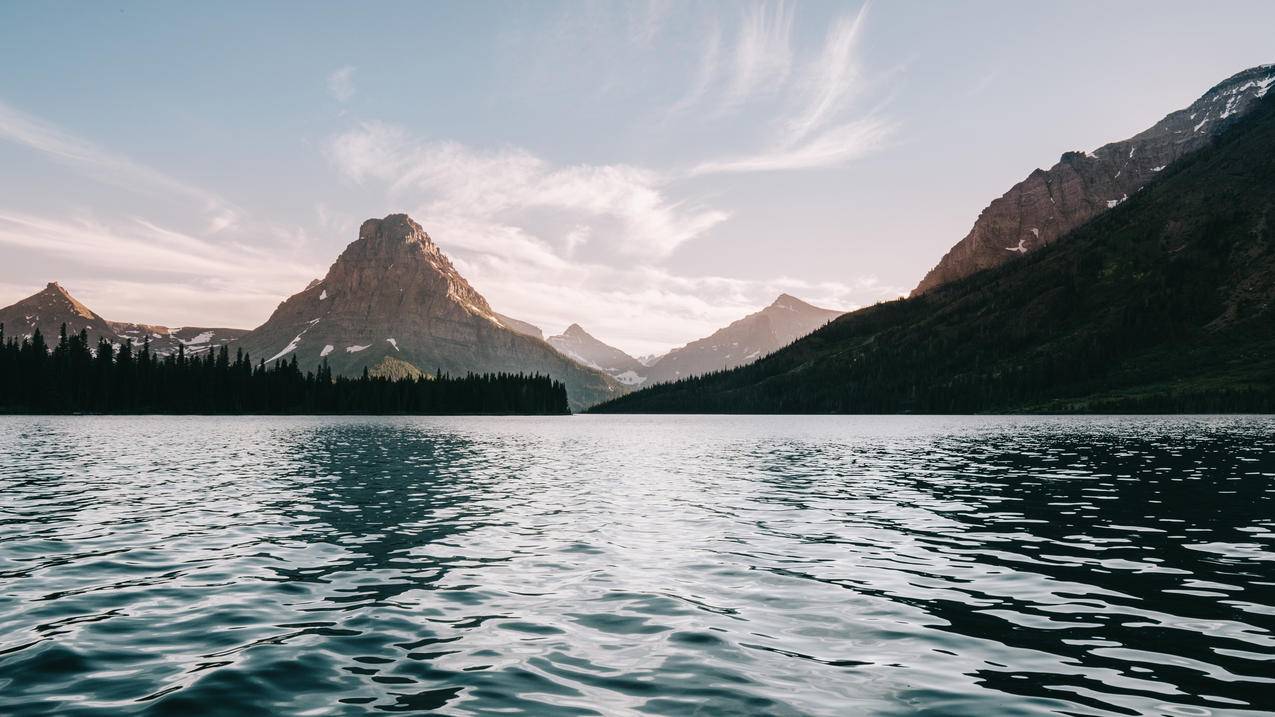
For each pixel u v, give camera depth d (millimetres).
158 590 15961
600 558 19688
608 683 10359
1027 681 10398
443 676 10633
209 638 12469
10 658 11297
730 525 25328
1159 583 16578
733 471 48000
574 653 11789
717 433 123000
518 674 10727
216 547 20969
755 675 10703
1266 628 12969
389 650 11898
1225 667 10922
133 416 184250
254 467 47219
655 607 14727
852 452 68000
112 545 21141
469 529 24359
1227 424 128625
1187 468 46094
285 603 14930
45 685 10109
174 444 72250
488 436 101562
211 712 9156
